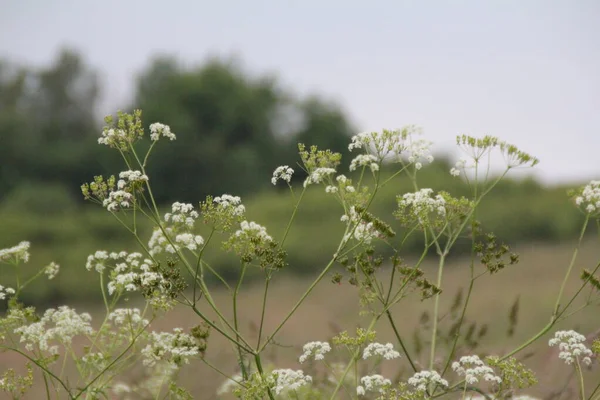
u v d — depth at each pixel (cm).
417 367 627
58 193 6262
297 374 551
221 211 592
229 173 7950
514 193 4222
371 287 609
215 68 8812
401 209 620
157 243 632
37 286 3569
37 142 7825
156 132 612
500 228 3941
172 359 616
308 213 4738
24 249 653
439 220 628
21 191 6244
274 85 9112
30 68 8725
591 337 647
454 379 632
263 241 582
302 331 1451
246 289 2877
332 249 4109
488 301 1767
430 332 655
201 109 8519
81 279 3606
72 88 8744
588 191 649
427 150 649
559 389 646
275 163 8675
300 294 2631
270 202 5034
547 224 3928
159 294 586
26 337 600
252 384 546
